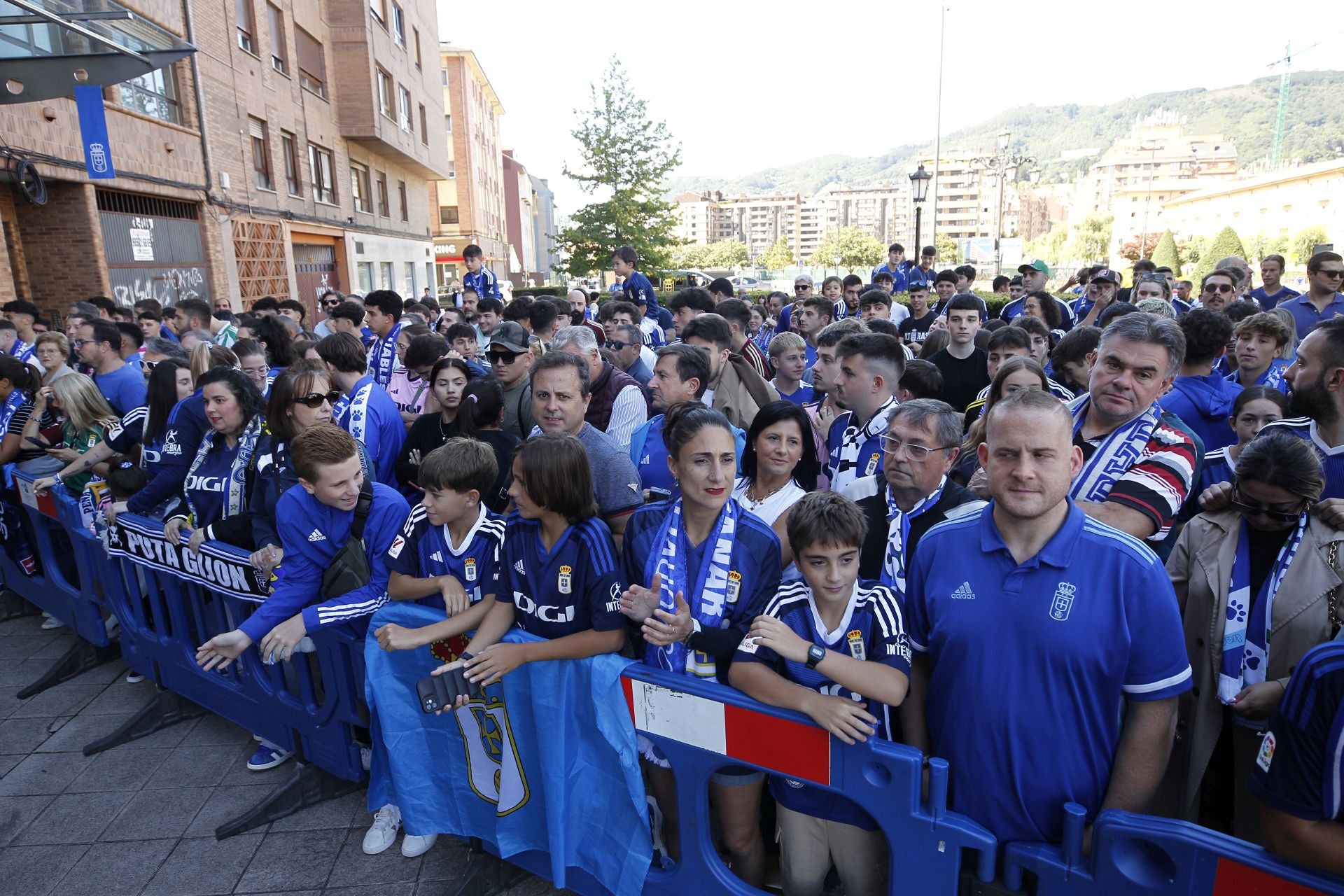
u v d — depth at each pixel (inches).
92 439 180.5
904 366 135.0
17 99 280.2
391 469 168.6
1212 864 57.6
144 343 294.4
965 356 211.2
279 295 676.7
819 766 73.9
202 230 548.4
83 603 162.7
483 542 101.3
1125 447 94.7
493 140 2310.5
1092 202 5477.4
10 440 180.7
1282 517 84.1
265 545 119.6
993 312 616.7
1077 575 66.3
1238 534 89.2
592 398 165.8
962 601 70.2
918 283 356.5
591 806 91.9
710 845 84.6
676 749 83.7
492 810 99.2
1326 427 104.5
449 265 1850.4
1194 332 126.3
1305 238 1813.5
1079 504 90.0
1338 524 82.3
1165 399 130.1
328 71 823.7
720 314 203.6
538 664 90.4
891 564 94.0
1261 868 55.5
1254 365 148.3
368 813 119.1
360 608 109.3
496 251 2210.9
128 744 138.8
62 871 107.9
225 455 135.8
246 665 126.3
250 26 642.8
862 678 70.8
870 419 122.7
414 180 1189.1
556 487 87.9
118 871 107.7
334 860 109.0
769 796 97.2
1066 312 346.9
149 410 163.9
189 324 299.4
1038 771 68.2
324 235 812.6
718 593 87.4
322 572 112.2
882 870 82.2
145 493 141.7
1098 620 65.6
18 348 287.4
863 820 78.4
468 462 98.0
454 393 153.0
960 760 71.1
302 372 125.3
